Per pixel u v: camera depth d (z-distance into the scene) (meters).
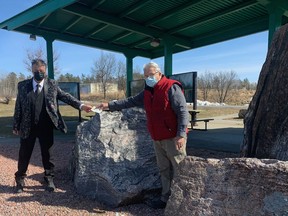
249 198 2.58
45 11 8.97
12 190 4.21
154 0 9.04
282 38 3.98
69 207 3.64
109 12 10.12
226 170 2.81
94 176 4.01
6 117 17.45
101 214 3.45
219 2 9.10
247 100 47.22
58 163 5.81
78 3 9.38
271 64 4.00
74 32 12.64
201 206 2.81
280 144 3.48
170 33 12.35
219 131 10.92
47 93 4.04
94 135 4.39
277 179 2.47
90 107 4.14
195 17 10.52
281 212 2.37
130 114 4.57
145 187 3.76
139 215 3.44
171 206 3.05
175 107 3.25
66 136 9.88
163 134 3.35
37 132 4.13
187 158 3.14
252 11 9.81
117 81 43.88
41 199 3.88
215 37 12.41
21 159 4.14
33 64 3.96
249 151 3.96
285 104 3.58
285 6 8.08
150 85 3.38
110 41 14.00
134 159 4.08
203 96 49.88
